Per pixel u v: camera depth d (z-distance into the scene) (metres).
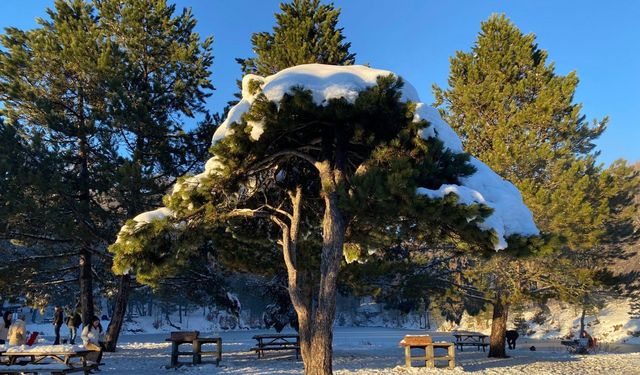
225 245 13.18
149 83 22.05
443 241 10.16
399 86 8.22
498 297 19.45
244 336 43.69
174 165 22.16
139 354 19.72
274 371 13.74
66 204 19.19
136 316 83.31
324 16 18.23
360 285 15.91
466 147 21.45
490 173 9.30
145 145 21.53
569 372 14.36
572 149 21.47
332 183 8.88
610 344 40.06
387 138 8.89
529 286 20.39
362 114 8.44
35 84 21.72
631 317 49.28
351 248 12.48
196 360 15.09
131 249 9.56
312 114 8.46
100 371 13.99
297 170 11.16
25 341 14.28
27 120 21.84
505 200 8.64
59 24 22.75
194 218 10.23
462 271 19.05
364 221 9.22
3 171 17.58
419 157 8.38
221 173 9.56
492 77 21.77
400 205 7.85
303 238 13.05
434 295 18.31
